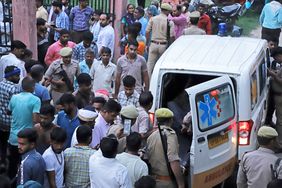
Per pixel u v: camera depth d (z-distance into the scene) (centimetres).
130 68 1045
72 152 681
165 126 753
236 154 851
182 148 877
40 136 742
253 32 1831
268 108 1050
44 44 1217
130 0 1834
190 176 785
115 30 1489
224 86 810
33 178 652
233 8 1769
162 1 1662
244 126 843
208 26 1507
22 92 829
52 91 985
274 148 723
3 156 877
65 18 1434
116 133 753
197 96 770
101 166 643
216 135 801
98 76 1056
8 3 1275
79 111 746
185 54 900
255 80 896
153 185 592
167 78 897
